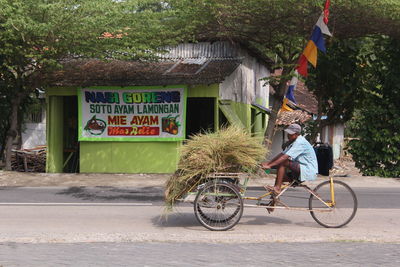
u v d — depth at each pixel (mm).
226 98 18516
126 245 6848
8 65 15750
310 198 8250
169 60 19141
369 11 14664
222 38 18047
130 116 17719
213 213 7957
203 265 5855
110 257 6199
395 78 17141
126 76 17547
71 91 18156
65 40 15055
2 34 14375
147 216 9305
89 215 9406
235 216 7953
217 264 5898
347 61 19172
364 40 18703
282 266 5836
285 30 16172
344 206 8219
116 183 15234
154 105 17531
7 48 14805
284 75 16266
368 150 17234
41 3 14414
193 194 8008
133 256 6250
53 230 7898
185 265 5855
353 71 19469
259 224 8492
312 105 29422
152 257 6207
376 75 17938
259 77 23625
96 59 18953
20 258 6148
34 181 15320
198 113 20625
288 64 16172
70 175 16609
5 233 7551
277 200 8180
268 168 8094
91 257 6199
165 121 17484
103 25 14734
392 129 17031
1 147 20359
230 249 6641
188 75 17250
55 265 5848
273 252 6480
